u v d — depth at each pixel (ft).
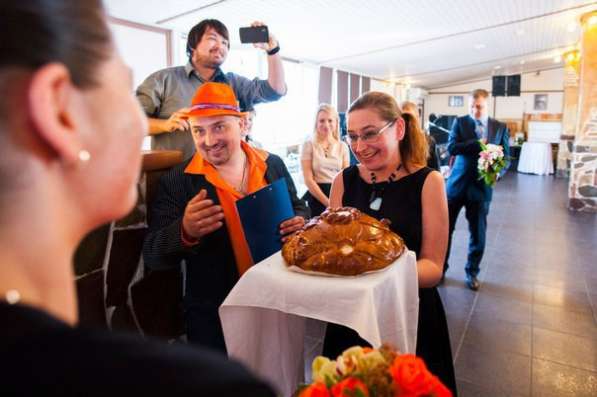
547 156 37.58
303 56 22.50
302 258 3.37
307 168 10.61
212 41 6.48
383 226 3.66
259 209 4.25
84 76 0.92
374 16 15.97
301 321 4.46
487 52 29.19
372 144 4.37
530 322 9.07
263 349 4.05
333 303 3.11
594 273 12.01
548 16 19.93
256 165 5.04
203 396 0.76
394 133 4.43
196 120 4.54
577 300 10.18
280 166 5.45
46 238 0.90
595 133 20.11
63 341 0.77
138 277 5.05
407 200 4.43
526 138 48.01
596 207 20.56
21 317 0.77
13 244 0.87
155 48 13.60
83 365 0.75
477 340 8.34
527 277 11.74
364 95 4.53
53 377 0.72
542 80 46.57
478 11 17.31
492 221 18.95
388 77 35.35
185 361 0.81
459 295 10.52
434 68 33.47
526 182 32.53
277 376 4.18
